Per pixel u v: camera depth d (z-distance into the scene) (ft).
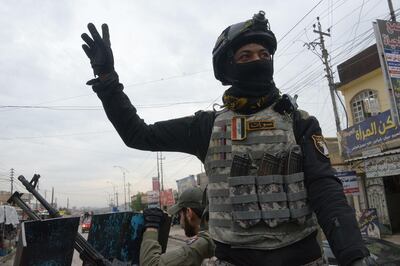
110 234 8.93
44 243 6.40
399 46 38.27
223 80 6.17
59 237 6.60
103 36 5.90
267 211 4.90
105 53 5.78
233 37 5.67
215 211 5.29
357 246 4.36
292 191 4.98
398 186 54.24
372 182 55.42
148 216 8.79
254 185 5.00
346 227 4.53
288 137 5.24
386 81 37.11
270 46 5.89
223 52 5.88
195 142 5.91
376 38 37.88
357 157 52.49
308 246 5.05
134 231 8.75
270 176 4.99
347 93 61.16
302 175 5.08
